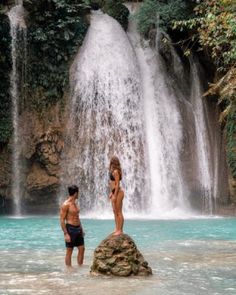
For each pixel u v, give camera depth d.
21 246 13.22
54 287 8.01
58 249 12.55
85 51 27.16
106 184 24.83
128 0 31.73
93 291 7.72
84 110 25.91
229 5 15.10
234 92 16.86
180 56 29.22
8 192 24.91
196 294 7.54
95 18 28.83
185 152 27.03
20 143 25.19
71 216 9.97
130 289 7.85
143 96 27.58
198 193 26.64
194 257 11.03
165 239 14.59
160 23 28.58
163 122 27.16
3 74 25.56
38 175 24.81
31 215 24.98
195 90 28.78
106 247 9.05
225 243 13.62
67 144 25.28
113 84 26.77
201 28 18.89
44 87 26.05
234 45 16.08
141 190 25.33
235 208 25.41
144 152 26.02
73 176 24.77
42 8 26.52
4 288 7.95
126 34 29.03
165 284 8.21
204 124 27.95
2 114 25.39
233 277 8.80
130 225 19.11
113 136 25.73
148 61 28.77
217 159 27.16
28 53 26.23
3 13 25.64
